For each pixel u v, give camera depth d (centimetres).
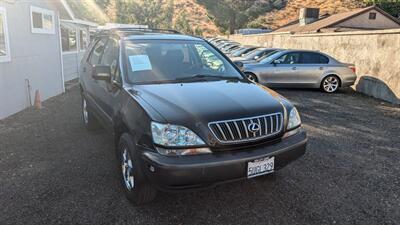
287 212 349
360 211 354
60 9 1109
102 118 471
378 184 419
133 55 431
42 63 946
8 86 754
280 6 7281
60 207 351
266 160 322
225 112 320
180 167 293
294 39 1855
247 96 361
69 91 1140
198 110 320
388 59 1046
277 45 2272
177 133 303
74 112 793
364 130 673
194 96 349
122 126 368
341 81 1188
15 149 527
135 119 336
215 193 385
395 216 346
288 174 440
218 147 308
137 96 356
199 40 499
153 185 318
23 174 433
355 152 536
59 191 387
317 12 3083
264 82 1181
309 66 1180
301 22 3145
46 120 712
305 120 750
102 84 468
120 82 403
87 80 567
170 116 311
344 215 346
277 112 344
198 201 367
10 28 757
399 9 4581
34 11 884
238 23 6819
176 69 431
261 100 355
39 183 407
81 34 1664
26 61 844
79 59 1609
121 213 341
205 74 437
